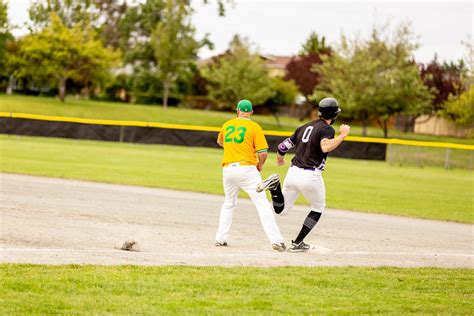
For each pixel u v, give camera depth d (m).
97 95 195.50
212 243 25.39
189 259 21.62
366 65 134.62
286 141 24.09
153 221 30.19
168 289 17.36
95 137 92.12
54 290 16.67
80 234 25.47
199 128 93.19
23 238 23.78
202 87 199.75
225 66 159.75
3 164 53.44
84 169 54.25
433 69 151.50
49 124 91.12
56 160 61.34
